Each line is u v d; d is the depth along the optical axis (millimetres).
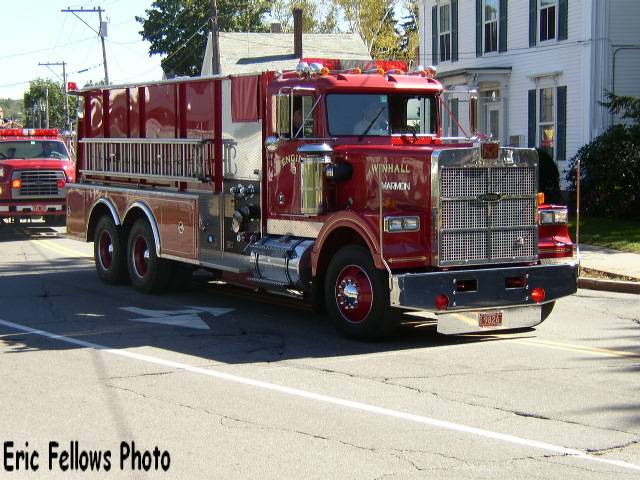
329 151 10211
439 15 33312
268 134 11211
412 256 9383
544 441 6434
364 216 9516
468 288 9547
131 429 6789
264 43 44531
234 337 10359
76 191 16031
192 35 58875
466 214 9547
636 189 21422
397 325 9922
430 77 11617
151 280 13578
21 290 14234
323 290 10602
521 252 9891
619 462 5992
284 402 7504
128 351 9602
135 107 14258
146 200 13602
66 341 10164
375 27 54781
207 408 7340
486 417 7020
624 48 25062
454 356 9242
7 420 7062
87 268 17109
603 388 7895
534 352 9414
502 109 29188
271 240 11195
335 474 5785
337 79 10656
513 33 28594
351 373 8508
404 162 9672
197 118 12523
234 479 5723
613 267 15188
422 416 7055
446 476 5738
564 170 23875
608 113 25062
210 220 12156
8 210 23297
